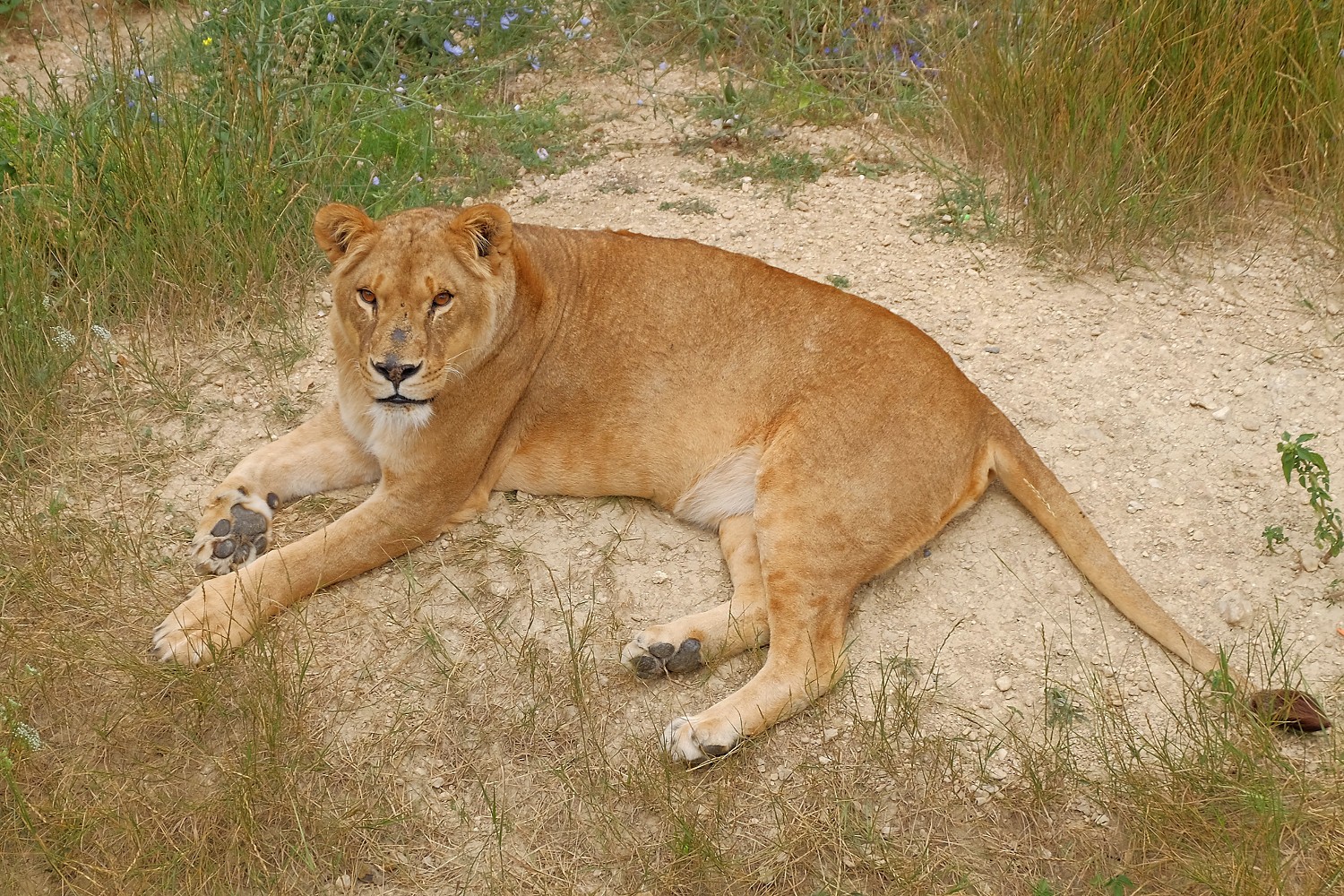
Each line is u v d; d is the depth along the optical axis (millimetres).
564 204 7648
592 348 5371
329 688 4832
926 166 7859
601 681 4926
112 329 6602
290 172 7324
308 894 4191
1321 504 5125
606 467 5508
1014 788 4520
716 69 8961
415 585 5262
